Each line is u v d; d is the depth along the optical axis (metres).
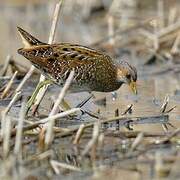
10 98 16.47
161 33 22.56
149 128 13.97
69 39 25.41
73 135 12.93
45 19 29.62
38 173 11.38
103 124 14.12
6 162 11.58
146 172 11.41
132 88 16.11
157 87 18.44
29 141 12.58
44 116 14.74
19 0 31.56
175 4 27.05
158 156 11.96
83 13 29.12
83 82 15.62
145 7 28.05
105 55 15.89
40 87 15.08
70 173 11.44
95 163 11.88
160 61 21.44
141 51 22.47
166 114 15.04
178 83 18.95
